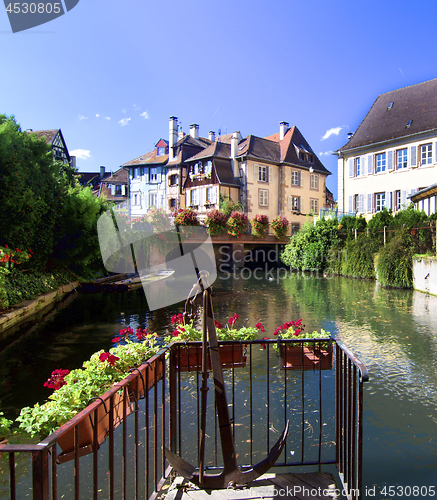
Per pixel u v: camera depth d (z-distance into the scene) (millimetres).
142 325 9047
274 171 36438
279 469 3098
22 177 12352
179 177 37812
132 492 2809
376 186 26250
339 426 2496
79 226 14609
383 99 28734
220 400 1722
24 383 5324
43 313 10805
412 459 3322
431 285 13523
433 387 4871
